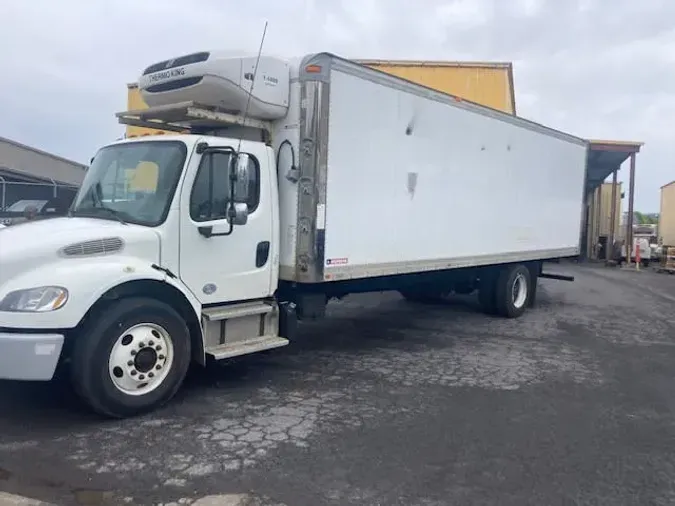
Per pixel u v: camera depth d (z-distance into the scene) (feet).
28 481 13.29
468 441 16.40
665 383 22.93
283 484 13.51
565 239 41.22
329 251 22.04
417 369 23.84
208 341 19.53
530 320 36.19
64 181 96.12
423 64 71.51
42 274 15.88
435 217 27.76
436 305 40.93
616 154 83.82
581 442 16.58
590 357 26.84
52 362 15.67
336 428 17.07
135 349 17.22
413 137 25.91
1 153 86.12
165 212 18.30
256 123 21.36
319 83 21.04
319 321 33.96
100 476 13.62
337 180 22.16
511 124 33.27
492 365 24.82
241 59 20.11
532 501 13.08
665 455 15.81
